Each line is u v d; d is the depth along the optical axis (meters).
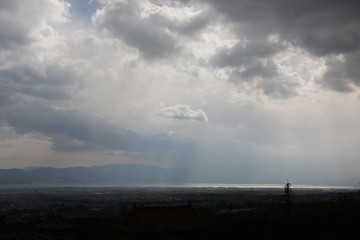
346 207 148.62
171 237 91.50
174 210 103.25
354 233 114.00
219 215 164.62
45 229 116.00
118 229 97.06
